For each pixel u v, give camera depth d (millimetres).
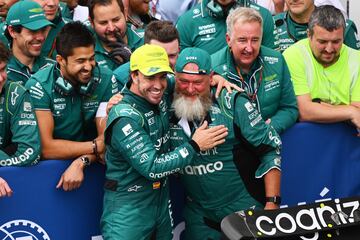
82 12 23250
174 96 16312
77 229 17156
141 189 15992
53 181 16750
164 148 16297
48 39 20062
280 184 17953
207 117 16328
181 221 17859
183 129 16359
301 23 21375
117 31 19328
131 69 15641
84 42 16266
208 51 20406
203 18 20422
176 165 15672
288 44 21578
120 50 19250
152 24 18172
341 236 14281
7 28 18812
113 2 19297
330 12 18156
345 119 18328
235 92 16438
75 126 17156
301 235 14078
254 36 17047
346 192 18953
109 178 16156
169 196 17234
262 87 17719
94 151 16844
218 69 17609
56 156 16734
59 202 16875
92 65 16500
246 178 16719
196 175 16703
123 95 16031
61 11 22594
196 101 16047
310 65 18609
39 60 19062
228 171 16625
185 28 20594
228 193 16750
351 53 18906
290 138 18312
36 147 16375
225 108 16406
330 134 18609
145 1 23016
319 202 14445
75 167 16672
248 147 16625
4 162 16312
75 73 16406
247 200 16781
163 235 16609
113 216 16047
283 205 18484
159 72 15219
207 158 16547
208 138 15914
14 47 18641
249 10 17312
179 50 18844
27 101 16422
